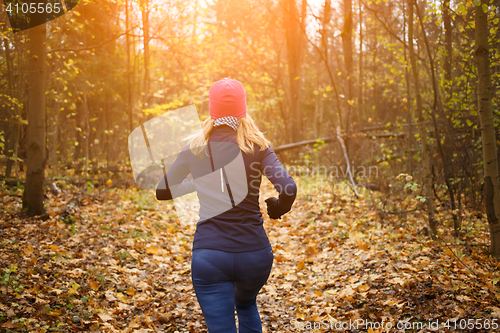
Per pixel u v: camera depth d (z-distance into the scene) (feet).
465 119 18.71
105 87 39.93
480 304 9.41
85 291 11.73
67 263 13.61
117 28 39.45
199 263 5.74
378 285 11.44
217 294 5.69
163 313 11.09
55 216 20.16
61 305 10.56
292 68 50.44
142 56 39.81
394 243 14.98
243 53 55.88
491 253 12.82
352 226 18.15
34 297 10.66
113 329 9.82
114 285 12.54
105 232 18.12
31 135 19.98
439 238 14.53
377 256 13.69
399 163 26.53
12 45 22.85
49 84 30.01
